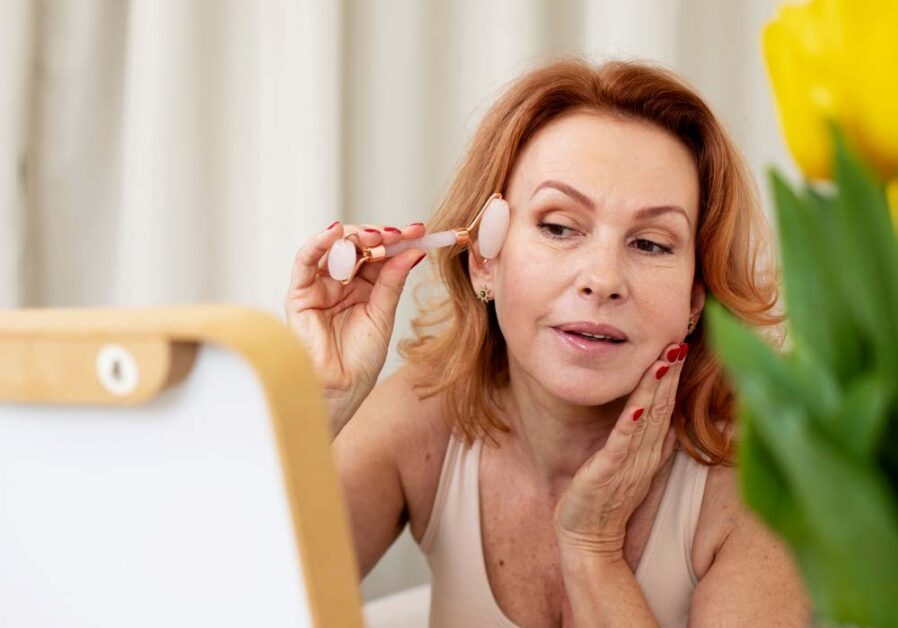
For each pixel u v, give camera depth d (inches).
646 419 34.9
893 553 10.4
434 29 62.7
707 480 38.2
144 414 14.7
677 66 60.5
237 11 58.4
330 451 13.6
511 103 36.7
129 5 57.2
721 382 38.0
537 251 33.9
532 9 60.5
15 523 17.2
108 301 58.7
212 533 14.6
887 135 11.6
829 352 11.2
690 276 34.6
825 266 11.3
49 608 17.1
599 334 33.4
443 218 40.3
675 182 33.7
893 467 11.1
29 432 16.4
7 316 15.4
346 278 36.2
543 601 40.9
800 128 12.1
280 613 14.1
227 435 13.9
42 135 56.3
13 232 52.8
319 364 37.4
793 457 10.2
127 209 56.7
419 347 45.2
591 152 33.5
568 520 36.4
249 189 59.3
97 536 16.1
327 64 56.8
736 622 34.4
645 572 38.0
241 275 59.6
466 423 41.1
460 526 41.7
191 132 57.0
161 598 15.5
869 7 11.4
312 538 13.3
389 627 46.8
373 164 62.4
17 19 52.2
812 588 11.5
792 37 12.0
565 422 38.0
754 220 40.5
